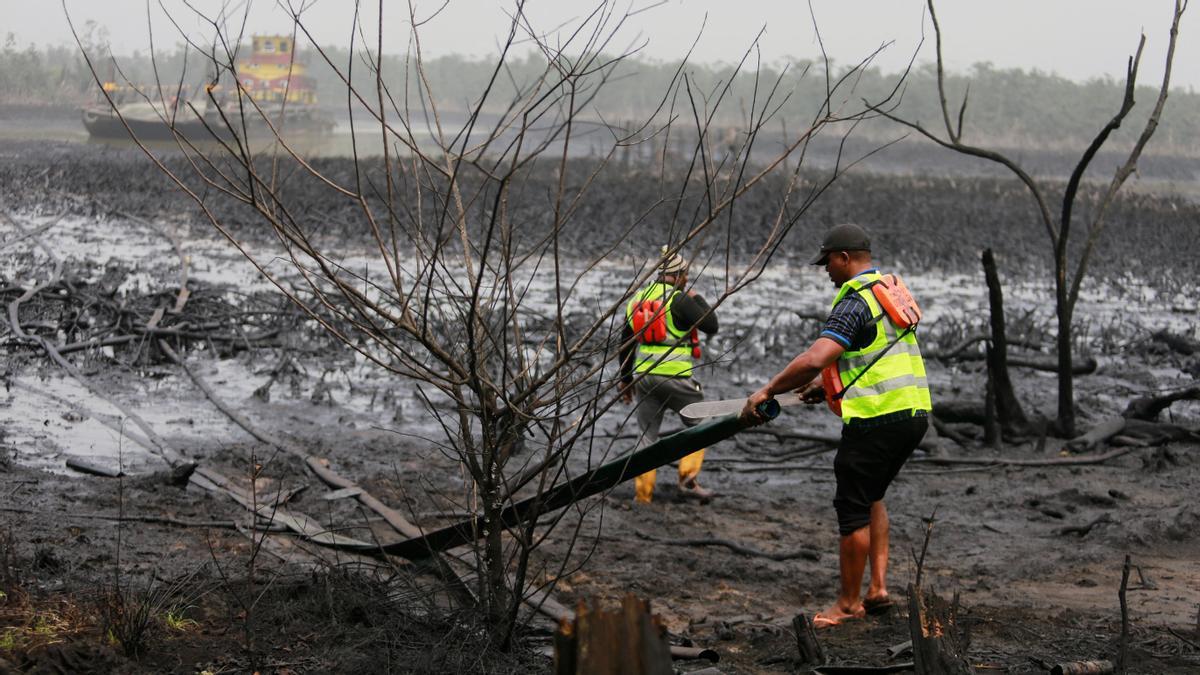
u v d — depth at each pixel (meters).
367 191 26.31
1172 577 6.77
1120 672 4.52
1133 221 30.72
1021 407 10.77
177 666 4.23
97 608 4.61
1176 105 75.75
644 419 8.08
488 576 4.68
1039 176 56.25
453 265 13.70
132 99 45.88
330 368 11.76
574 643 3.00
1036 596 6.28
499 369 6.47
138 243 20.98
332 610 4.83
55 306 13.47
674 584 6.41
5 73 62.72
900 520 8.09
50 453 8.32
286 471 8.23
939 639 3.92
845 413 5.45
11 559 5.43
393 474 8.34
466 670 4.41
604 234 22.77
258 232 22.69
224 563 5.82
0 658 3.99
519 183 26.58
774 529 7.77
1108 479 9.27
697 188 30.94
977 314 17.30
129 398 10.29
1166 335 15.18
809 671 4.65
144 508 6.97
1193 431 10.45
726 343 14.02
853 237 5.67
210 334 12.72
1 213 22.98
